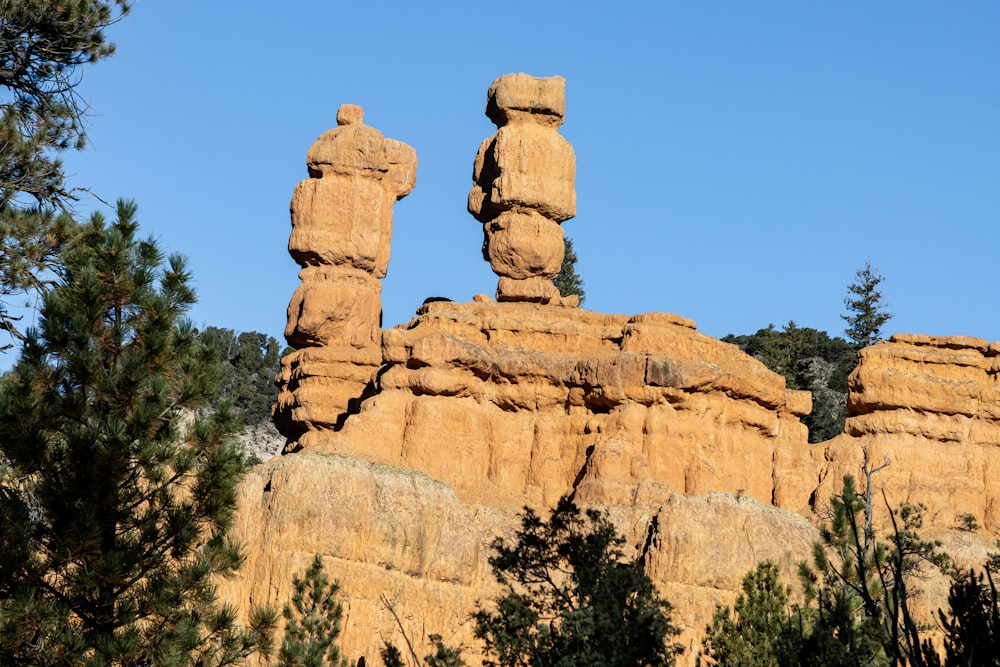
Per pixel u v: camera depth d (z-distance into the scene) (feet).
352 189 376.27
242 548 193.98
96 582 175.73
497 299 367.25
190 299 195.21
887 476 345.92
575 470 337.52
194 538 187.01
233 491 189.06
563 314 358.64
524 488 337.11
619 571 243.19
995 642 113.91
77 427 182.70
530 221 364.79
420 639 300.40
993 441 352.28
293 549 298.15
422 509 311.27
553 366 345.51
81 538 174.50
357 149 378.73
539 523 261.85
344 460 311.68
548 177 366.63
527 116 370.73
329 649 250.98
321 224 373.40
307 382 362.33
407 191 382.22
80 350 185.98
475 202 375.86
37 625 169.78
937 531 331.16
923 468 348.38
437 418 336.49
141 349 189.06
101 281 189.78
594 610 228.22
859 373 358.02
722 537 313.94
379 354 366.22
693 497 319.47
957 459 350.23
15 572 174.29
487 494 332.80
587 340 352.28
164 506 186.70
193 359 190.60
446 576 309.01
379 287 376.48
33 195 223.10
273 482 305.32
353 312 366.84
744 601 237.25
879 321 526.16
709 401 344.69
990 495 346.54
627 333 348.59
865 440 352.28
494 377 346.74
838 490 343.26
